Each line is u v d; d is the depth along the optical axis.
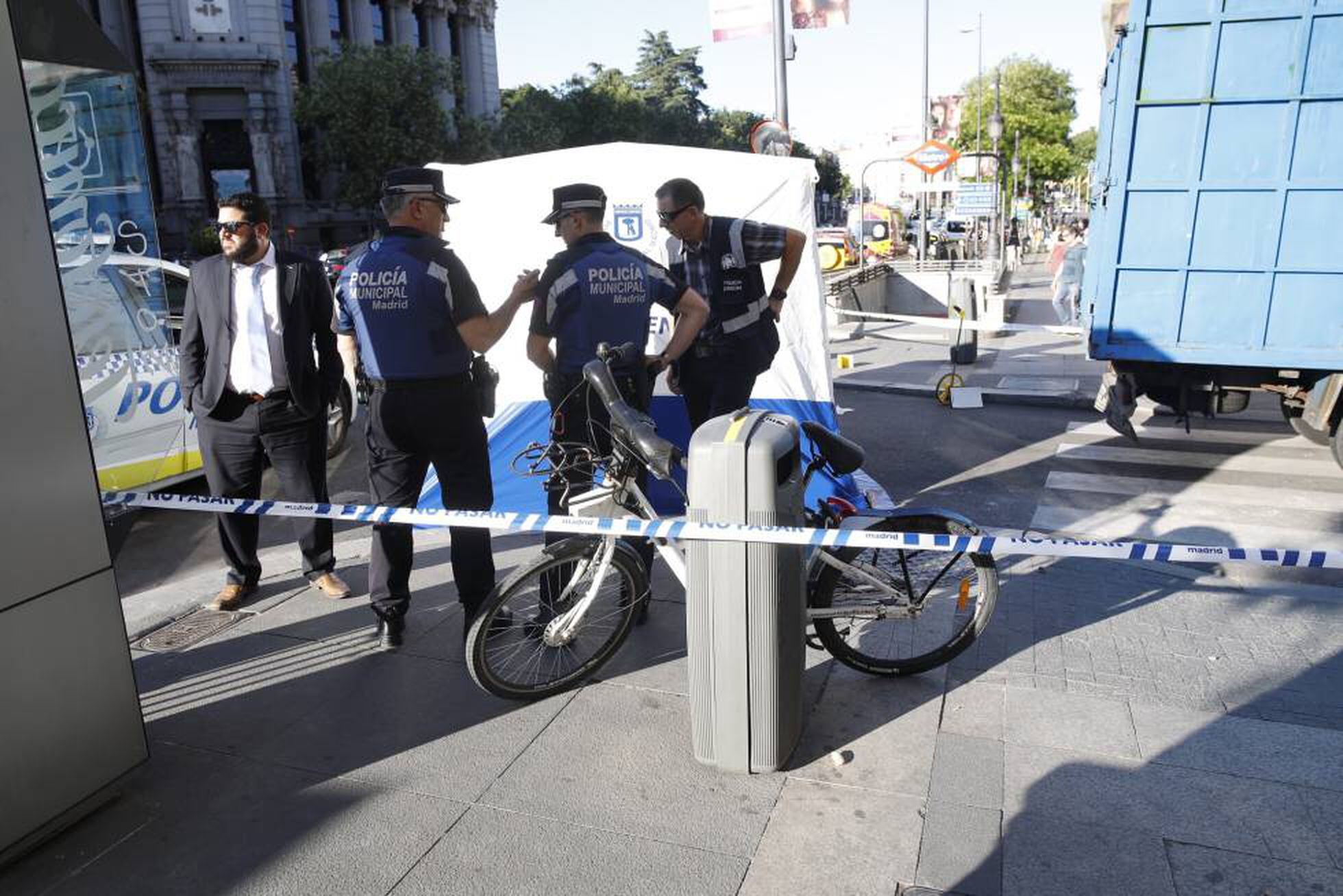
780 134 8.41
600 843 2.89
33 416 2.71
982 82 52.12
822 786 3.14
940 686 3.79
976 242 30.16
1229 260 6.30
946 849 2.83
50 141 5.06
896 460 7.82
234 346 4.36
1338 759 3.23
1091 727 3.46
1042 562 5.11
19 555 2.71
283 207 49.41
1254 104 6.03
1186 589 4.75
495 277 5.86
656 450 3.35
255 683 3.91
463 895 2.68
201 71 46.97
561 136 57.25
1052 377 11.06
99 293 5.84
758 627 3.06
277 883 2.75
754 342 4.76
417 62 47.38
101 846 2.91
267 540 6.22
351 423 8.32
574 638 3.72
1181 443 8.14
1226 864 2.74
